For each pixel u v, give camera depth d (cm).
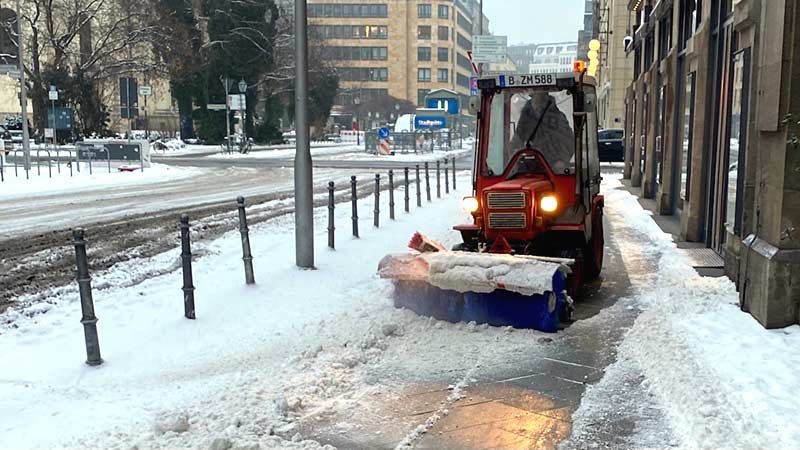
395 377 578
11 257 1068
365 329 693
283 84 6072
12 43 4609
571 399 529
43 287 887
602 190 2159
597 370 590
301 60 930
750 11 776
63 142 4725
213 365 603
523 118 850
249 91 5634
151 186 2325
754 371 543
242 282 884
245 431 469
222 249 1144
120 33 4716
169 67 4894
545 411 507
